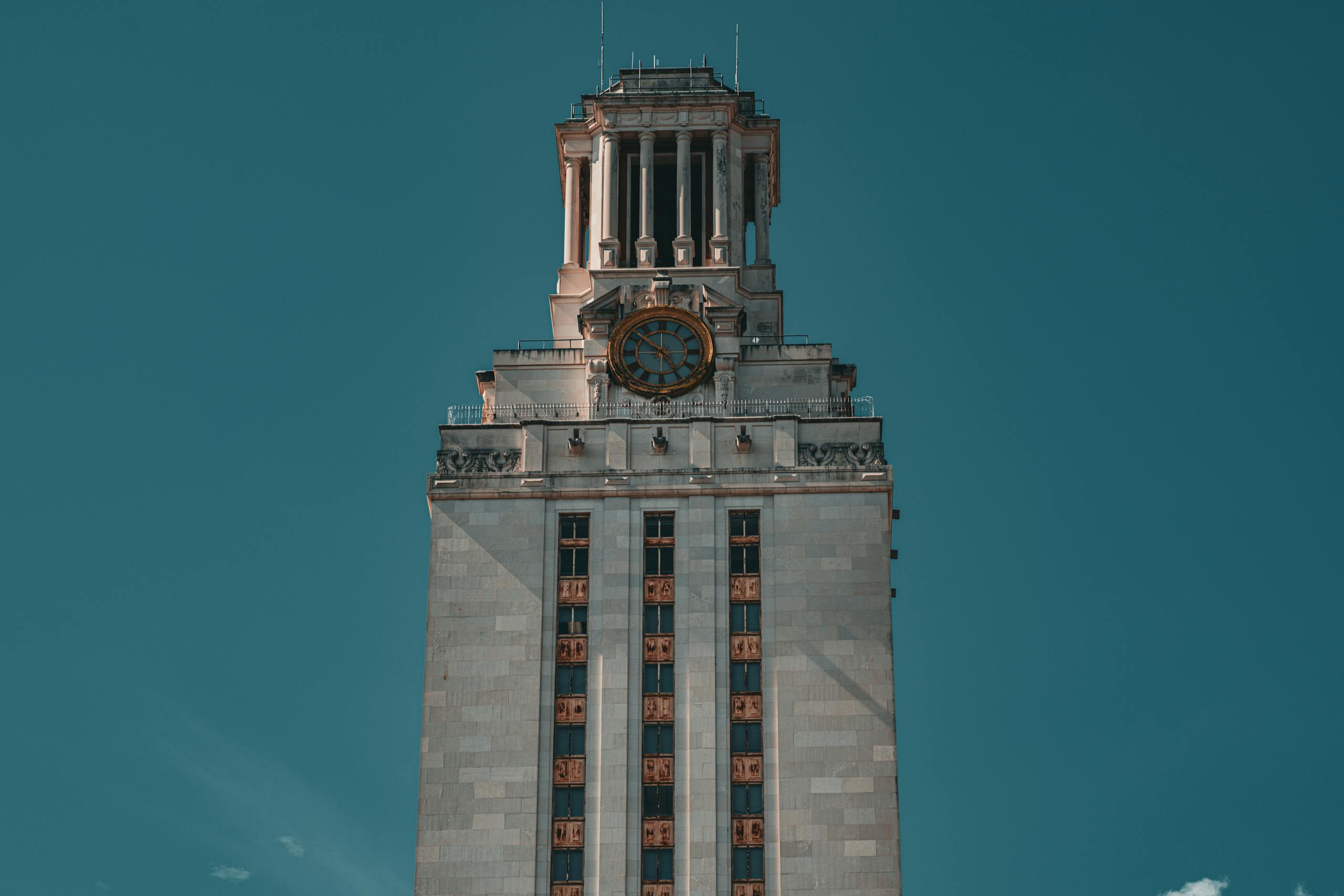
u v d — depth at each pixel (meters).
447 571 152.25
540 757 147.12
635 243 168.75
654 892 143.62
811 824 144.50
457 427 156.50
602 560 152.00
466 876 144.50
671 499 153.62
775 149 174.25
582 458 155.25
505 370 161.75
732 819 145.12
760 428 155.62
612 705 148.12
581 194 174.12
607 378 160.12
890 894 142.62
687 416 158.38
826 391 160.62
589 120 173.12
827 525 152.50
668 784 146.25
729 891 143.38
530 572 152.12
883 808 144.75
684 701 148.00
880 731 146.88
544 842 145.12
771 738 147.00
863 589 150.88
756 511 153.38
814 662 148.88
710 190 171.88
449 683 149.12
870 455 154.38
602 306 161.88
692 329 161.00
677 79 174.12
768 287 167.50
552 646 150.25
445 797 146.25
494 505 153.88
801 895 142.75
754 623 150.25
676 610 150.50
